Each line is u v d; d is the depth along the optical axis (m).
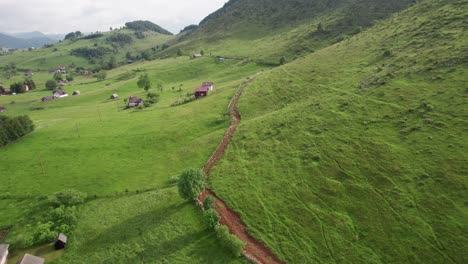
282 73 117.94
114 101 153.88
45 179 76.38
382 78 81.94
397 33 107.38
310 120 76.44
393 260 42.09
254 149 72.94
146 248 51.75
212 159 74.56
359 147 61.94
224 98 112.62
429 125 60.22
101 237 55.94
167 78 188.12
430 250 41.69
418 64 80.56
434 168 51.78
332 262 43.97
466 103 61.34
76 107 151.75
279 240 48.88
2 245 54.62
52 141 95.81
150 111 116.88
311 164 62.09
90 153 86.69
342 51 117.19
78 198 66.19
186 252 49.75
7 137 95.75
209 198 57.47
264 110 93.94
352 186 54.53
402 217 46.75
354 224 48.41
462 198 46.12
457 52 77.00
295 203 54.69
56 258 52.88
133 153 85.00
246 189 60.59
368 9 192.00
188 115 103.88
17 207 67.38
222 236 49.38
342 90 85.62
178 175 70.75
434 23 99.31
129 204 63.78
